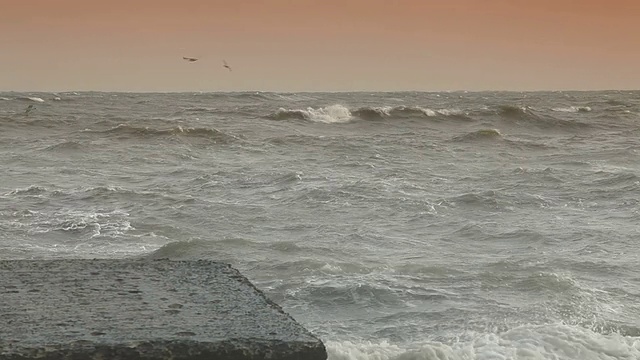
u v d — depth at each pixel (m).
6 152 54.16
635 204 34.84
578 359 14.57
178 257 24.23
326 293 19.38
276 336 4.05
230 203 34.59
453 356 14.50
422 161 53.22
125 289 4.95
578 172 44.09
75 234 27.77
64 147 55.16
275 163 50.56
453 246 26.48
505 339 15.14
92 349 3.85
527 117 79.75
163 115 82.31
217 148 58.25
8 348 3.83
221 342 3.95
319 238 27.45
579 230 28.81
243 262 23.11
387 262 23.23
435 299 18.98
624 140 68.50
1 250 25.00
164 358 3.88
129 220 30.33
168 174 45.03
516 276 21.17
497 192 35.94
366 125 76.81
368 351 14.68
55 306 4.55
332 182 40.03
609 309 18.55
